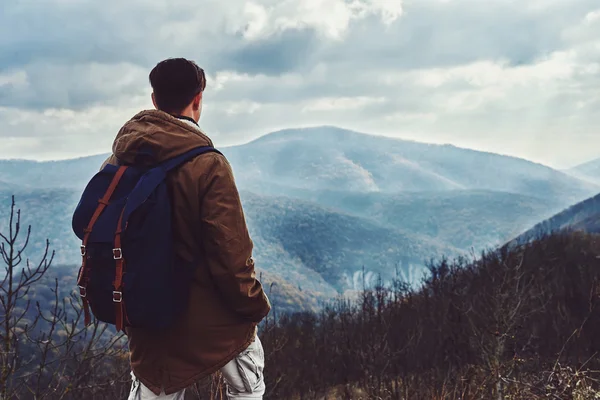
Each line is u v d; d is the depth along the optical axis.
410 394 5.46
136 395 1.82
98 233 1.57
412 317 10.79
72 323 3.37
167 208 1.61
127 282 1.55
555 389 3.56
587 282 11.09
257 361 1.82
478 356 6.25
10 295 3.01
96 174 1.70
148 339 1.72
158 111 1.73
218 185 1.65
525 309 8.92
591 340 7.28
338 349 10.34
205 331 1.69
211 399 2.20
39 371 3.16
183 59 1.81
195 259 1.67
